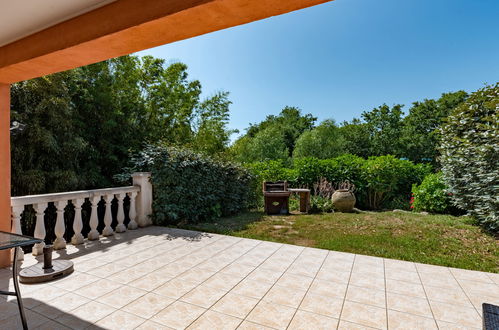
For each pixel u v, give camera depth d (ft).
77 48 7.85
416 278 10.55
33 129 20.83
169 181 19.22
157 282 9.98
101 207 26.63
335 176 31.81
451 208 25.98
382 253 13.70
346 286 9.79
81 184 24.62
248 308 8.21
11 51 9.27
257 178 31.01
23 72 9.96
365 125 80.74
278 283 10.00
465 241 16.02
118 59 28.86
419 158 68.23
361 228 19.35
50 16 7.69
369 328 7.23
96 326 7.22
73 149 23.48
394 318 7.72
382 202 31.81
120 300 8.63
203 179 22.12
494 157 17.29
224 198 24.80
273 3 5.60
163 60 33.60
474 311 8.14
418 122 78.54
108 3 7.02
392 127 78.59
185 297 8.87
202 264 11.84
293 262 12.21
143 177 18.47
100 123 26.91
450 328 7.25
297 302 8.60
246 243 15.10
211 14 6.05
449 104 75.51
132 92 30.50
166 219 19.98
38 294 8.96
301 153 65.67
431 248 14.75
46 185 22.61
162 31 6.84
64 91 22.94
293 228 19.66
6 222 11.31
